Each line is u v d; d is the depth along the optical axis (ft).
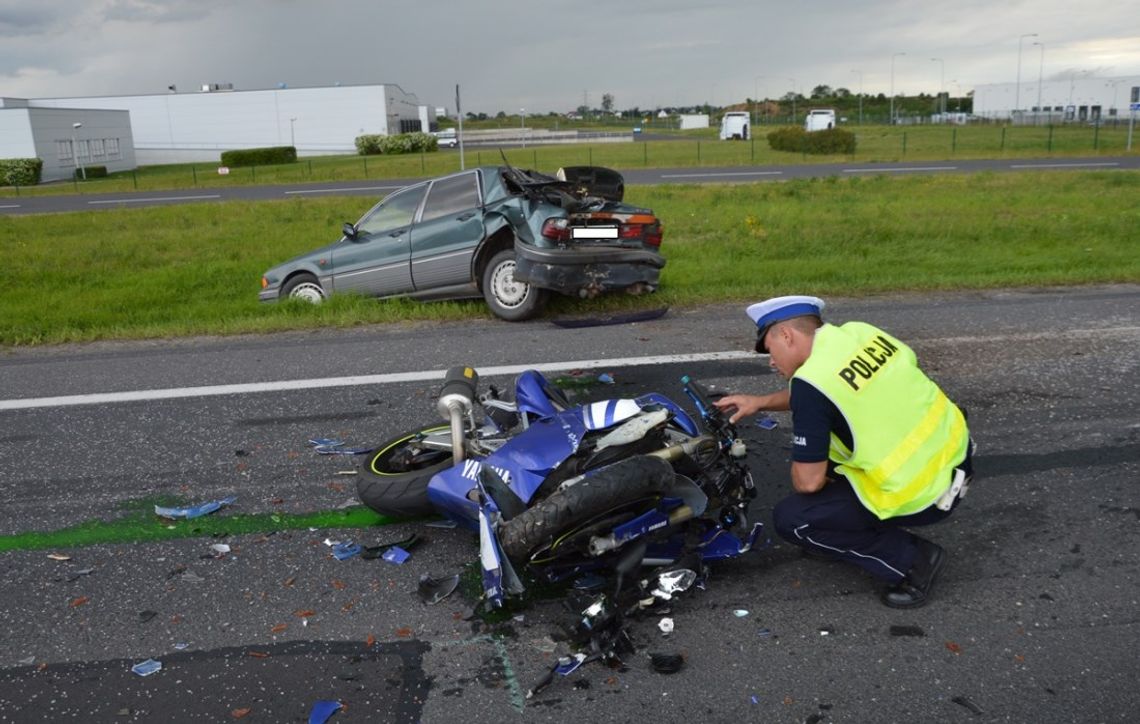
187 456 18.11
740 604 12.09
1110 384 20.40
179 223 69.51
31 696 10.75
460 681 10.73
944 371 21.98
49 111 170.30
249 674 11.01
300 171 139.85
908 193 69.21
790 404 11.36
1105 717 9.70
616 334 27.07
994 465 16.17
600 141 227.81
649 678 10.63
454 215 30.81
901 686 10.34
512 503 12.12
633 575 12.32
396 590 12.78
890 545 11.74
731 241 46.88
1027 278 33.50
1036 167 96.27
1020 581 12.39
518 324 29.25
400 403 20.86
